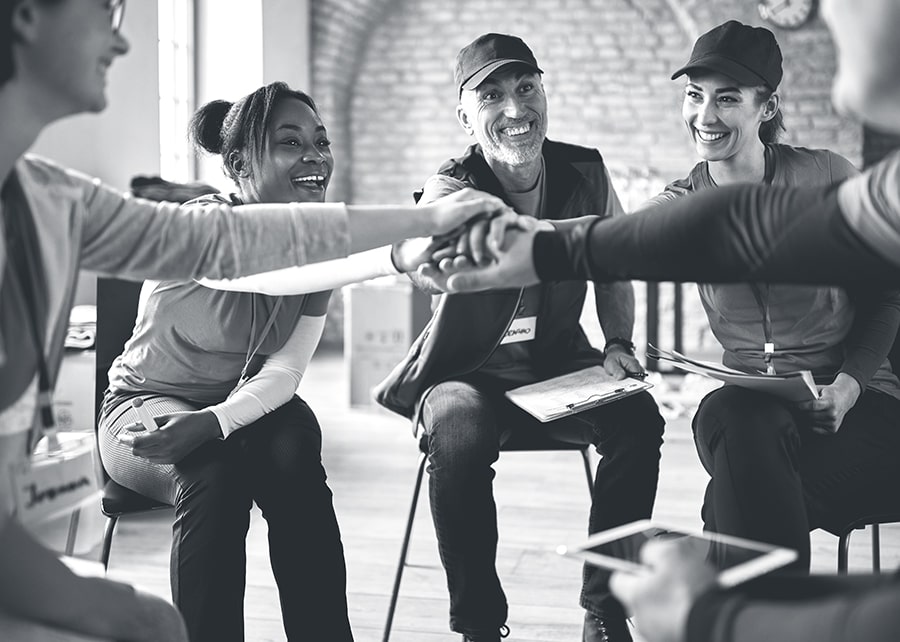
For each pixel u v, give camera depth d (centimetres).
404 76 908
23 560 125
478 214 175
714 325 247
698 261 135
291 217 164
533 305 268
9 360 127
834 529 224
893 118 121
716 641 107
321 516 220
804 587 120
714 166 250
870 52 115
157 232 152
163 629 143
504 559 338
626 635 243
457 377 264
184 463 213
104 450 230
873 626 99
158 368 235
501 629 249
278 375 230
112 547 350
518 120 261
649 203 253
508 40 265
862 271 123
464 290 173
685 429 541
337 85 887
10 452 129
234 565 208
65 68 126
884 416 227
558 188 272
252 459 224
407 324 590
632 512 245
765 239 128
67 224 136
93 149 512
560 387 251
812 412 218
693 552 118
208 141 253
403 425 559
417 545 356
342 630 219
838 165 247
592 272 151
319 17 845
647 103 873
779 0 802
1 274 125
